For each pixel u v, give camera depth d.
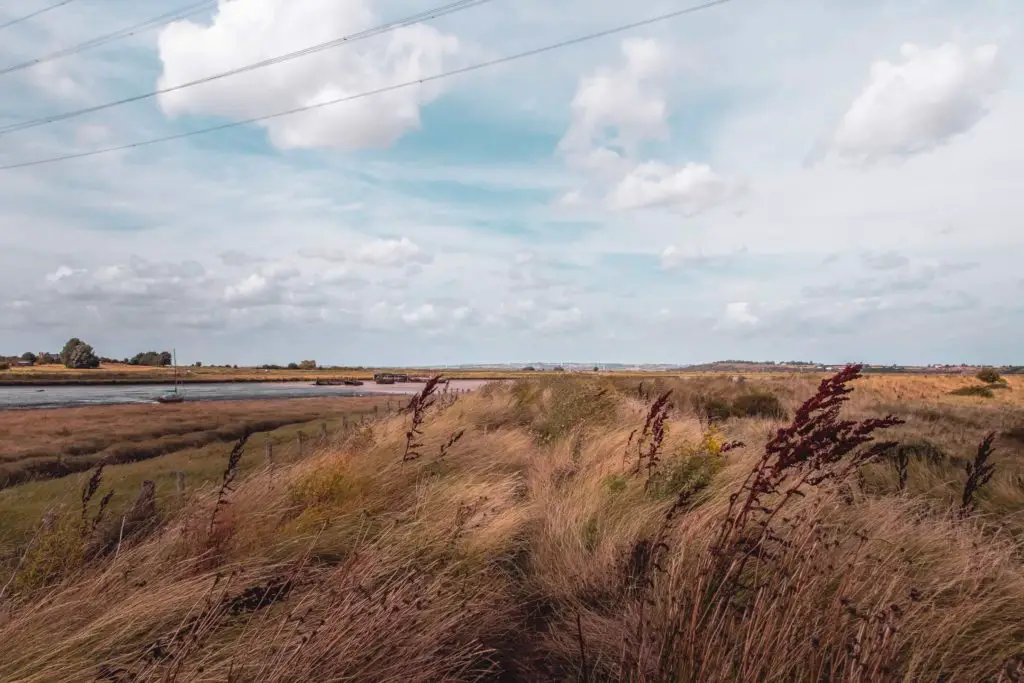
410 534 4.27
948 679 2.63
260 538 4.56
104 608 3.23
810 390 21.92
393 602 2.89
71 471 19.92
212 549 4.07
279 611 3.06
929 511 5.15
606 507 5.15
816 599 2.80
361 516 4.71
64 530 4.11
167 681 2.30
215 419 37.16
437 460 6.53
